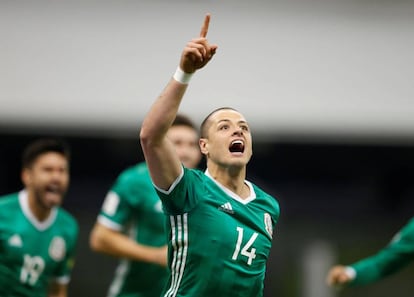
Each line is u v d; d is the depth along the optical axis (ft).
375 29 180.24
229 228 61.11
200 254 60.44
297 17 181.47
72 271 173.68
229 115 63.77
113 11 179.11
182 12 179.73
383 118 166.20
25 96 163.02
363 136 166.40
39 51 169.99
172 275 62.03
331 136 166.20
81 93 164.45
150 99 164.45
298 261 180.14
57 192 92.02
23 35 171.83
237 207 62.34
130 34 174.60
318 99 167.22
